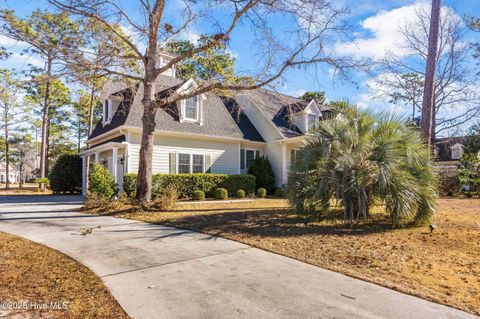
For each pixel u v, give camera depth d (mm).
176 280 3990
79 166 21641
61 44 10523
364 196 7078
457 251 5246
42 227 7570
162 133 14844
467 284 3834
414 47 21281
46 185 26844
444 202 12805
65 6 9812
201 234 6777
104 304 3279
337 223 7559
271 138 19172
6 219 8867
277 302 3318
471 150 28078
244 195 16062
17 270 4316
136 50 10977
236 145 17984
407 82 23969
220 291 3627
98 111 33594
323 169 7379
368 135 7555
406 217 6961
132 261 4801
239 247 5684
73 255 5098
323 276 4145
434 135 21750
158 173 14312
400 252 5195
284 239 6184
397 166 7039
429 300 3381
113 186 11672
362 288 3723
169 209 10547
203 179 15180
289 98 23594
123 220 8750
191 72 19750
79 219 8906
